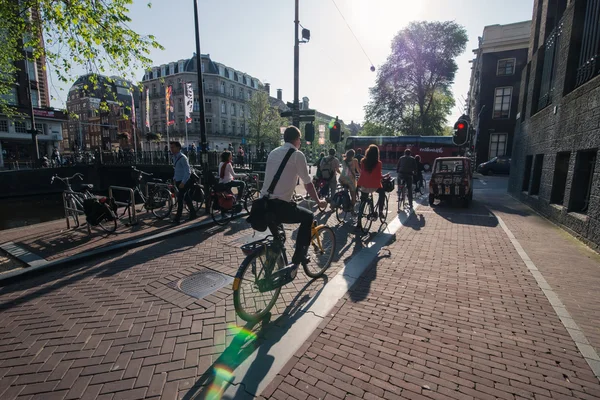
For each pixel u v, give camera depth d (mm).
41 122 33844
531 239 5875
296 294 3588
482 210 9188
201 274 4223
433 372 2271
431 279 3984
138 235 6023
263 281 3039
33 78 32781
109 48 5977
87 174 25344
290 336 2746
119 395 2098
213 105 55781
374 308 3230
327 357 2449
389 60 37594
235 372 2297
